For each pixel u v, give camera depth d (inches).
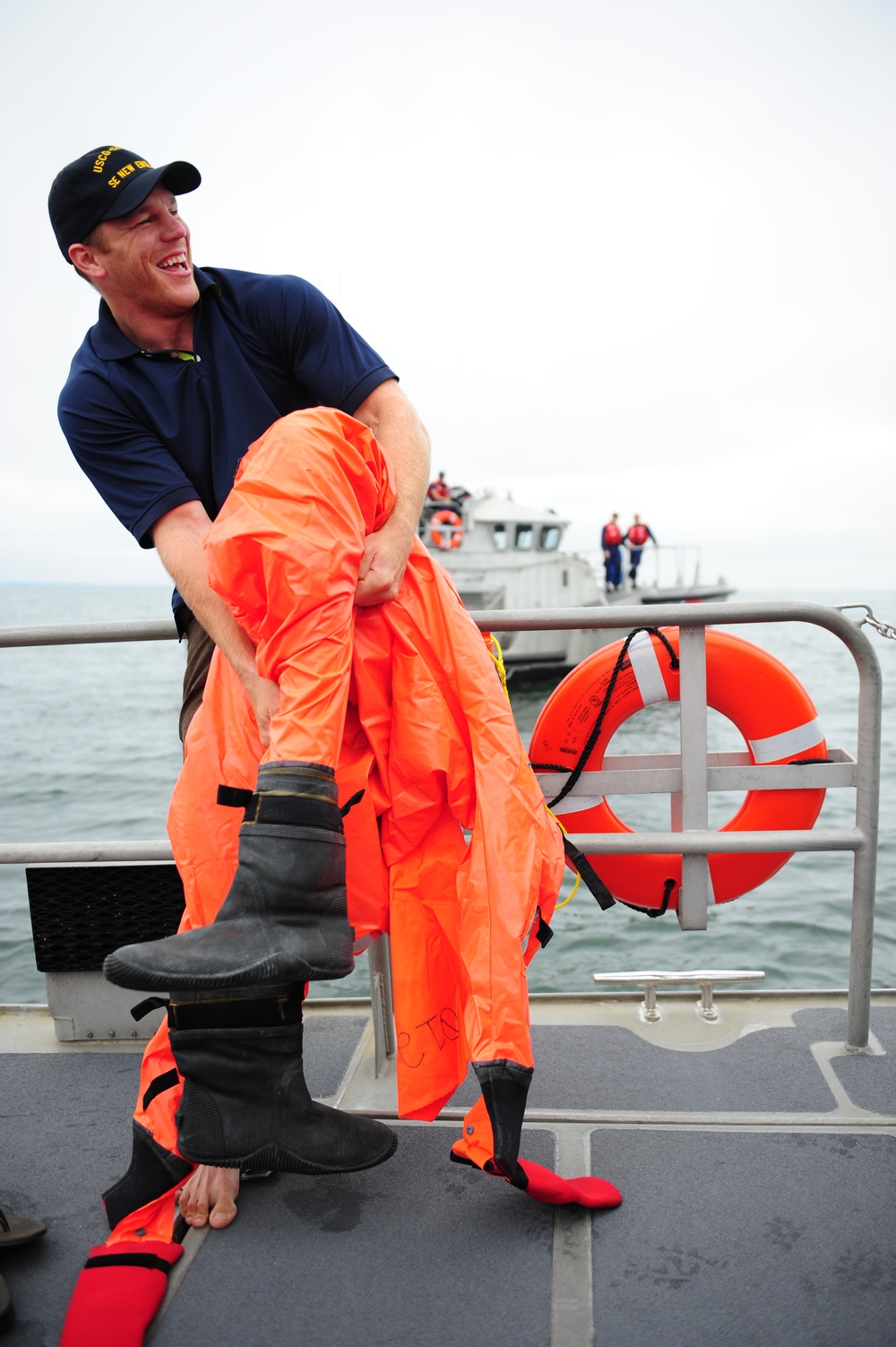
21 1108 85.3
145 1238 64.9
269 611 57.2
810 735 95.5
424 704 63.5
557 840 65.9
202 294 71.7
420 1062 64.6
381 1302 61.1
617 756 94.9
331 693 56.6
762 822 98.3
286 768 54.5
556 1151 75.6
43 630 85.9
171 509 70.1
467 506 1001.5
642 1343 57.0
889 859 364.5
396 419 71.5
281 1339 58.4
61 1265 65.5
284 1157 58.9
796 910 309.1
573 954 282.0
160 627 85.3
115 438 71.4
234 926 53.4
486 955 59.6
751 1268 62.5
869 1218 66.9
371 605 63.9
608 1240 65.6
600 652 96.1
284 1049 57.9
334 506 57.7
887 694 1019.9
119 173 64.8
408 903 65.0
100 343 72.0
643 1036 93.4
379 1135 64.1
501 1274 63.0
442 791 64.3
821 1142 75.8
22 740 796.6
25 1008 103.9
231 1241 66.9
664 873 101.8
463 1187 71.9
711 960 275.3
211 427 72.6
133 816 526.3
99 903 93.0
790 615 84.4
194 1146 57.7
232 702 64.8
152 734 822.5
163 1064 65.6
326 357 71.9
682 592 1133.1
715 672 96.5
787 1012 97.3
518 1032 58.9
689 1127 78.2
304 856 53.7
